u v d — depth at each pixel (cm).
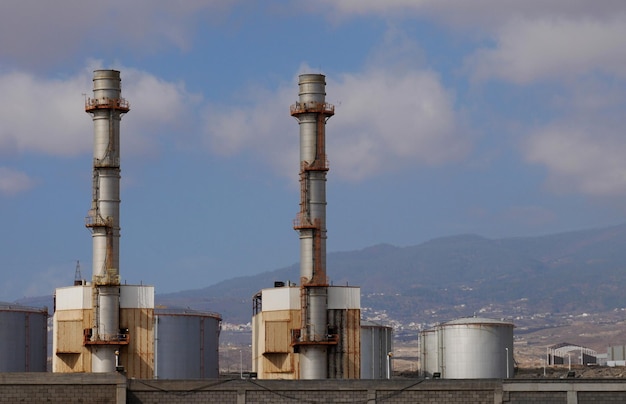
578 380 19950
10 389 19462
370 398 19975
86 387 19638
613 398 19875
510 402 19950
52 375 19562
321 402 19975
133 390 19812
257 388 19950
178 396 19850
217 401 19912
